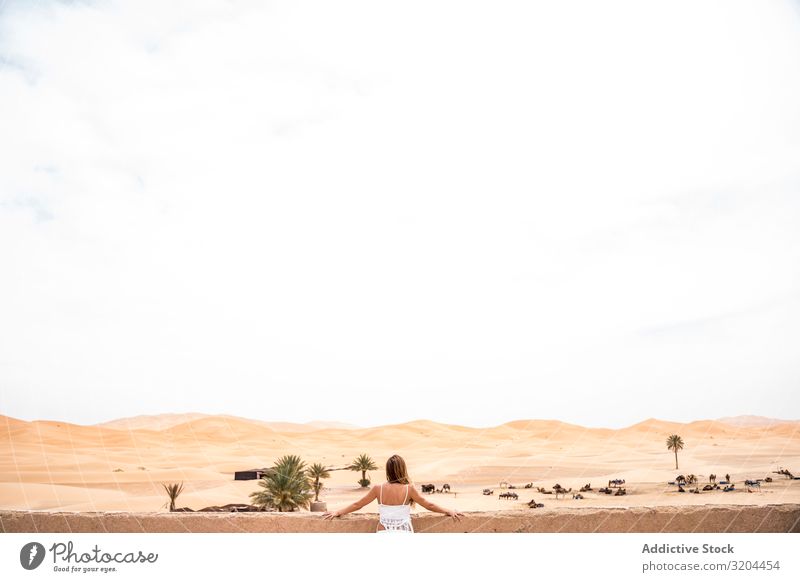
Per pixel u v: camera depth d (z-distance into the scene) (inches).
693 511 152.8
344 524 159.8
